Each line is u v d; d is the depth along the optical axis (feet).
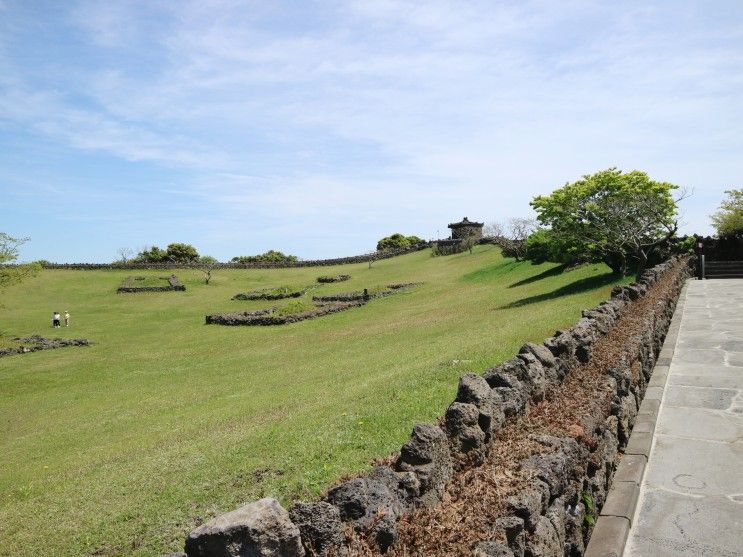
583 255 110.22
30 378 85.10
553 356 22.65
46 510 31.17
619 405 22.77
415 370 46.68
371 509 11.05
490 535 11.59
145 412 57.77
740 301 64.39
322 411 39.50
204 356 93.61
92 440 49.19
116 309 172.86
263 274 250.98
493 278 154.20
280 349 91.04
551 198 107.34
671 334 46.78
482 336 62.18
